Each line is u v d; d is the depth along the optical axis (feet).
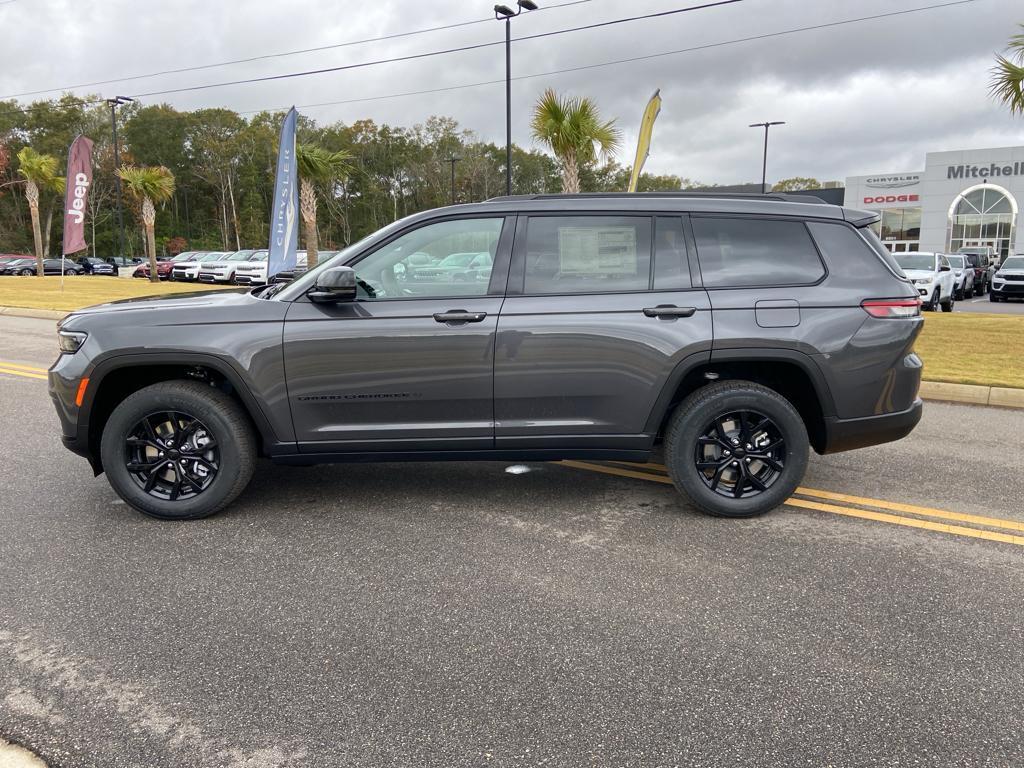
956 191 142.82
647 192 13.83
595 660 8.93
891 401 13.55
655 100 50.72
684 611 10.16
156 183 108.17
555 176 298.15
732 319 13.06
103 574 11.28
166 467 13.52
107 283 90.58
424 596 10.60
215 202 283.38
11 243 227.81
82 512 13.99
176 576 11.23
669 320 13.04
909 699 8.14
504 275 13.16
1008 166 137.39
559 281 13.20
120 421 13.12
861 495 15.15
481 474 16.57
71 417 13.17
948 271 62.03
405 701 8.11
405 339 12.87
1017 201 137.39
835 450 13.80
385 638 9.44
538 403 13.24
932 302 57.36
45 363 30.55
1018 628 9.70
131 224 246.27
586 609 10.21
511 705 8.03
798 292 13.23
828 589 10.84
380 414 13.24
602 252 13.30
